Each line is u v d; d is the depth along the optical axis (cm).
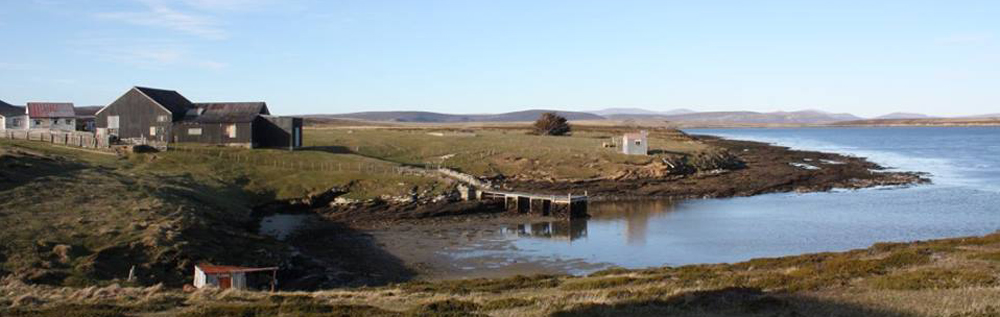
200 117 9125
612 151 10869
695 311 2636
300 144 9562
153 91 9294
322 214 6900
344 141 11044
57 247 4053
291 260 4778
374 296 3328
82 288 3381
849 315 2447
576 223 6719
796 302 2695
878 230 6159
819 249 5381
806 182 9744
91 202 5253
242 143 8925
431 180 7931
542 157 10225
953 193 8694
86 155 7550
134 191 5772
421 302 3081
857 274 3366
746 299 2822
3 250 3922
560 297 3047
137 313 2764
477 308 2822
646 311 2662
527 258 5166
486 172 9500
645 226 6519
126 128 9144
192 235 4694
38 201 5109
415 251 5416
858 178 10156
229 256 4456
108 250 4109
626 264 4950
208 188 6781
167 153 7994
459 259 5144
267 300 3116
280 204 7038
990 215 6938
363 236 5994
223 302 3033
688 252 5344
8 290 3197
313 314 2698
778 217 6956
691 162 10675
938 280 3011
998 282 2950
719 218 6944
